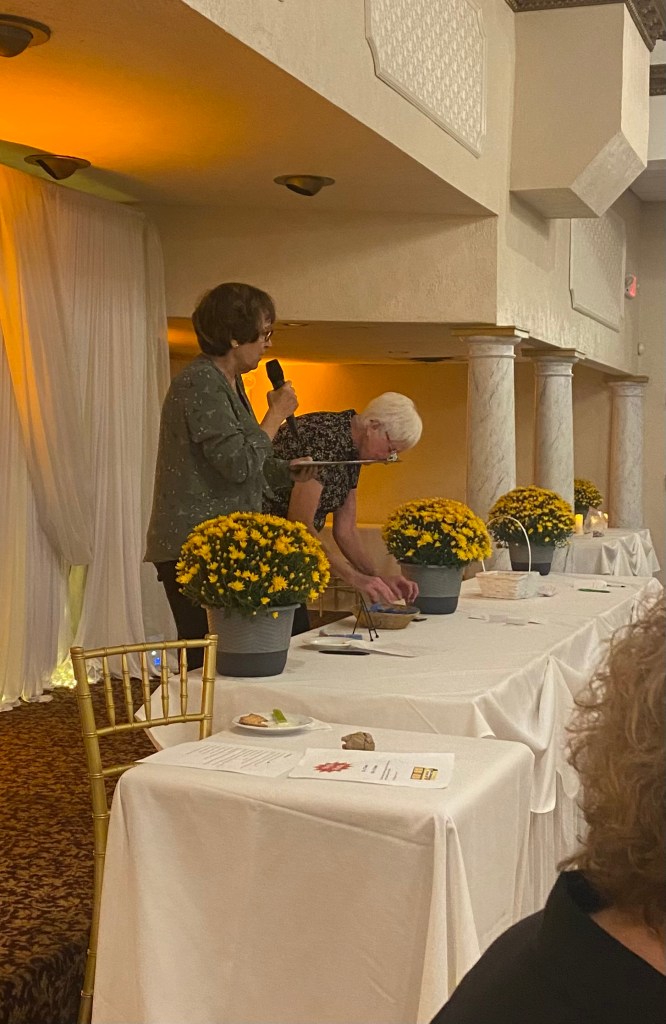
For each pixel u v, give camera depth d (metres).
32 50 4.48
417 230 7.52
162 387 7.35
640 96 8.48
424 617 4.56
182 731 3.19
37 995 3.05
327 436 4.34
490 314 7.59
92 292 6.79
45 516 6.47
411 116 6.10
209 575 3.14
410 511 4.66
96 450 6.88
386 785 2.31
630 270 13.01
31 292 6.32
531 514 6.39
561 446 10.42
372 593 4.18
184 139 5.74
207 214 7.43
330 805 2.21
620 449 13.24
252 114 5.33
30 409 6.37
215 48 4.48
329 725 2.90
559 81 7.90
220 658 3.28
